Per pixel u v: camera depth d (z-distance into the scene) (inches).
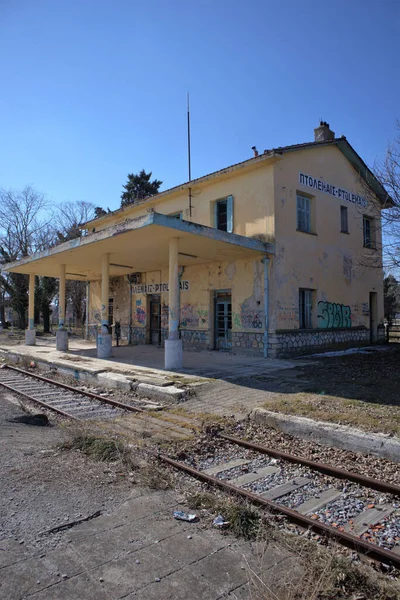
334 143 682.2
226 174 611.5
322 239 653.9
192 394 354.3
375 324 792.3
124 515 153.8
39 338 1098.7
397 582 119.4
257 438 257.3
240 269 601.9
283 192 580.1
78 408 337.1
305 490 187.2
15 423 292.7
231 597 108.7
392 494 179.5
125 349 710.5
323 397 318.3
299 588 112.8
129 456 212.7
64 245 579.5
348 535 140.3
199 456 229.0
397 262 544.4
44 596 106.7
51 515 150.8
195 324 674.8
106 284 587.8
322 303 644.1
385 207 619.5
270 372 438.6
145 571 119.3
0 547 129.1
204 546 134.5
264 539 140.1
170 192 698.2
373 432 230.2
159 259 645.9
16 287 1456.7
